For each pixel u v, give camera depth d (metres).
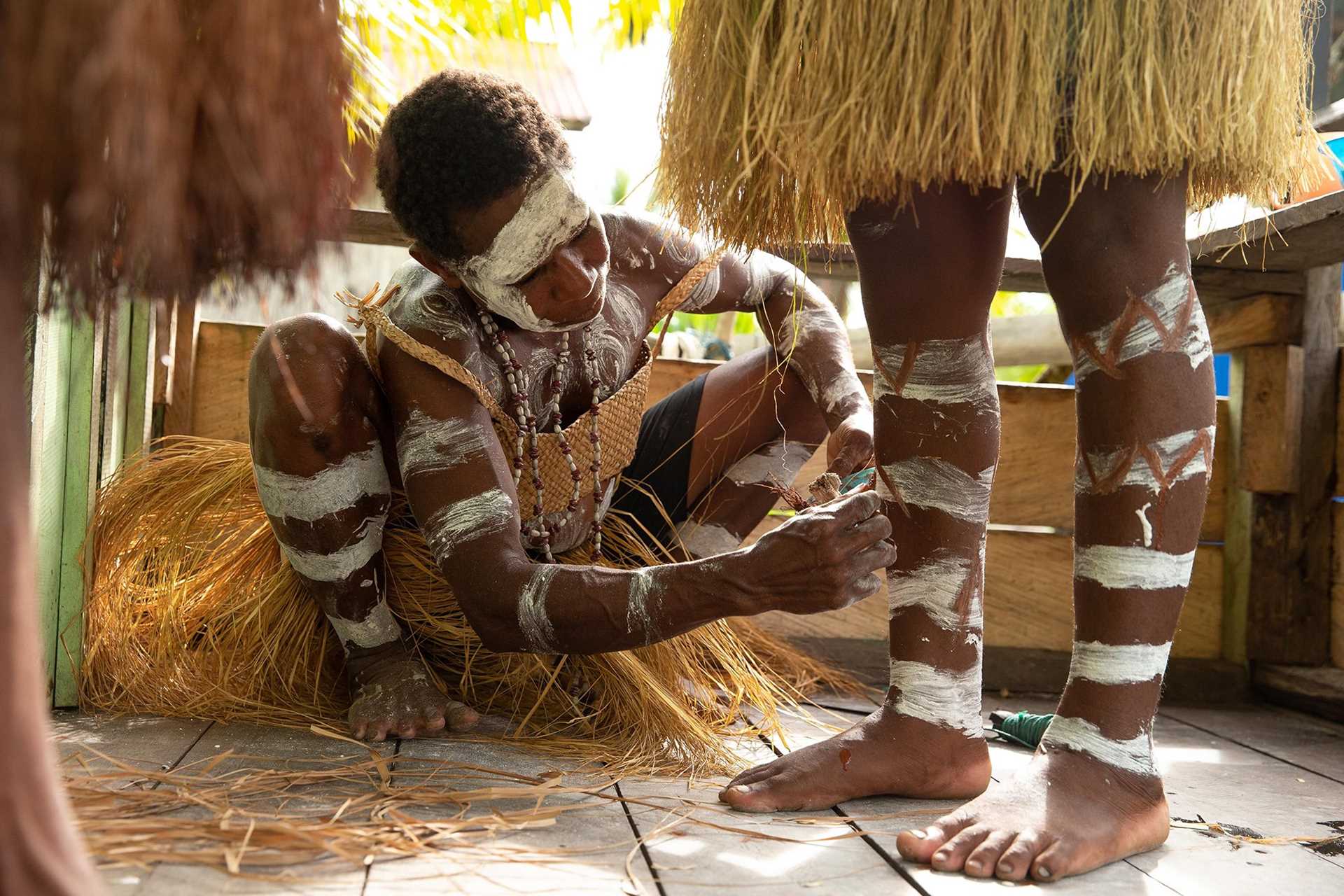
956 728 1.46
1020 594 2.64
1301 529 2.55
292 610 1.94
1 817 0.53
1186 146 1.14
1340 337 2.70
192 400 2.49
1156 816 1.28
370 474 1.75
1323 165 1.38
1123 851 1.25
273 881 1.05
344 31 0.64
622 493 2.07
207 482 2.05
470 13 2.66
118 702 1.85
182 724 1.74
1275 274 2.52
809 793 1.40
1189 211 1.40
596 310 1.59
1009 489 2.70
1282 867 1.27
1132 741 1.29
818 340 1.96
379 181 1.55
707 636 1.93
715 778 1.57
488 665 1.94
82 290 0.56
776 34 1.18
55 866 0.55
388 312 1.72
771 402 2.03
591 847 1.21
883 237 1.38
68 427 1.84
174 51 0.51
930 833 1.22
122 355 2.21
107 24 0.48
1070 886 1.17
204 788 1.35
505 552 1.48
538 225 1.46
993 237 1.38
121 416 2.21
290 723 1.76
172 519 2.03
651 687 1.74
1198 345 1.28
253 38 0.54
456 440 1.56
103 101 0.48
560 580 1.42
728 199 1.23
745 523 2.10
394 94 1.88
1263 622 2.56
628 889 1.08
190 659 1.93
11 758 0.54
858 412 1.85
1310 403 2.54
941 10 1.08
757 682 1.95
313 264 0.61
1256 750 2.01
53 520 1.82
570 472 1.82
